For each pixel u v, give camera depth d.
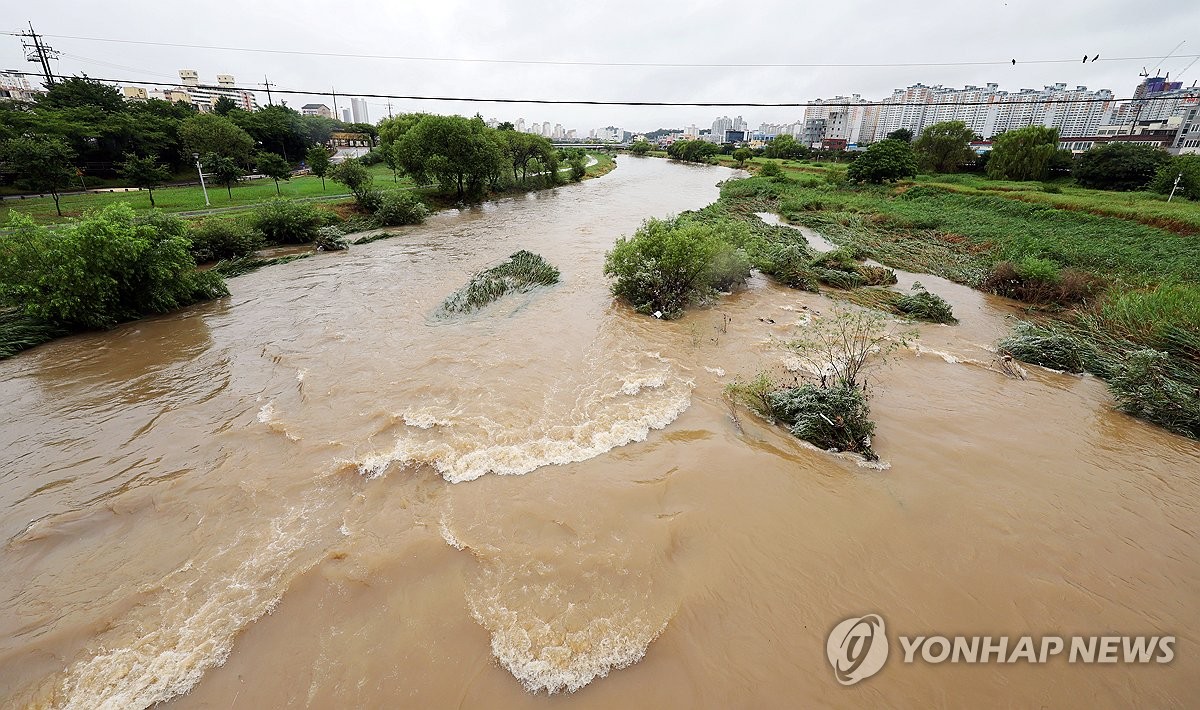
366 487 6.25
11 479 6.59
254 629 4.48
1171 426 7.67
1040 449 7.13
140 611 4.68
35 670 4.18
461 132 33.72
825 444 6.99
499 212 32.09
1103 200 29.22
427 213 28.73
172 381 9.27
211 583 4.94
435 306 13.20
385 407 8.09
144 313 12.93
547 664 4.14
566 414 7.86
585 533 5.48
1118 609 4.70
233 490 6.26
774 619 4.55
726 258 14.71
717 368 9.55
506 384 8.84
